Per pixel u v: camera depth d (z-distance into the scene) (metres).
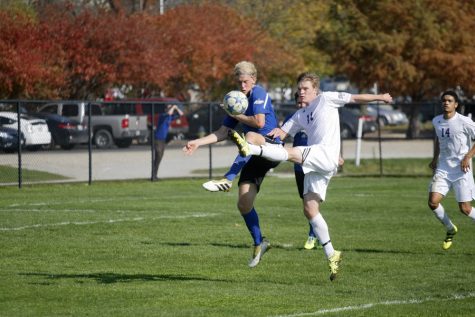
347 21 135.00
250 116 29.67
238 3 136.12
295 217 47.81
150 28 105.38
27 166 72.75
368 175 82.88
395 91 134.25
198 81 113.50
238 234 40.34
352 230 42.19
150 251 35.09
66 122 75.75
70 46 97.50
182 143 93.62
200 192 65.38
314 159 26.77
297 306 24.80
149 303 25.20
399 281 28.84
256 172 29.34
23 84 91.06
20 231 41.03
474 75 129.50
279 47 129.88
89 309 24.33
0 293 26.55
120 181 74.31
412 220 46.50
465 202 35.78
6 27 93.12
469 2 136.88
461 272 30.55
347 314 23.62
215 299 25.80
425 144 114.88
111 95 115.56
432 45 130.75
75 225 43.38
